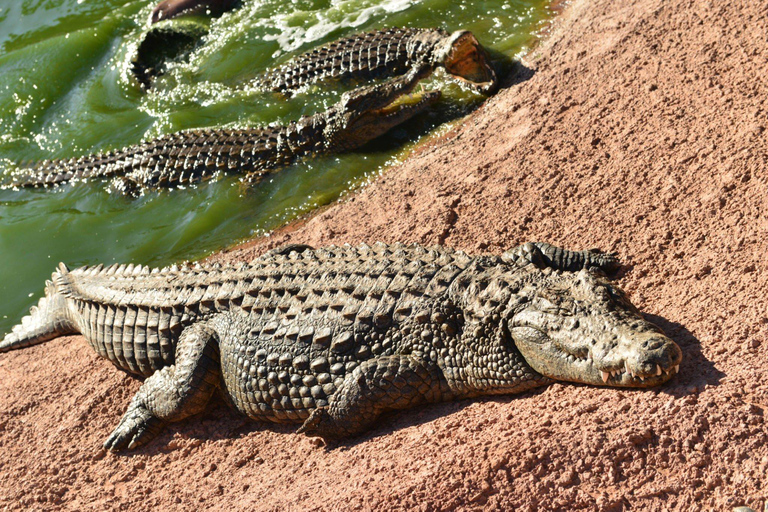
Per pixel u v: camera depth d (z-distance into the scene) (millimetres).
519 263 10891
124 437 12055
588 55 19125
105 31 27875
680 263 10953
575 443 8078
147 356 12828
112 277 14312
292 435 11273
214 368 12039
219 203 19359
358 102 20062
